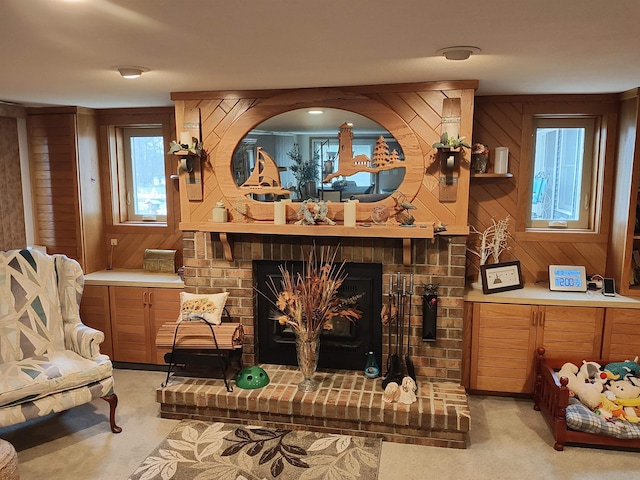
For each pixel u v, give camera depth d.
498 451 2.93
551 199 3.94
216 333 3.34
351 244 3.45
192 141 3.55
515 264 3.74
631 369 3.22
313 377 3.43
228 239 3.55
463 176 3.21
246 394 3.23
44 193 4.34
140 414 3.42
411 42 2.11
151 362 4.16
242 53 2.30
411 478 2.67
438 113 3.18
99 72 2.74
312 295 3.20
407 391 3.09
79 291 3.47
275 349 3.75
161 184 4.57
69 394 2.95
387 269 3.43
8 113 4.03
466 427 2.90
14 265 3.33
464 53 2.25
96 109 4.43
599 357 3.44
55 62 2.47
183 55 2.34
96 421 3.32
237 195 3.57
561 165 3.89
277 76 2.91
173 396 3.29
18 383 2.78
